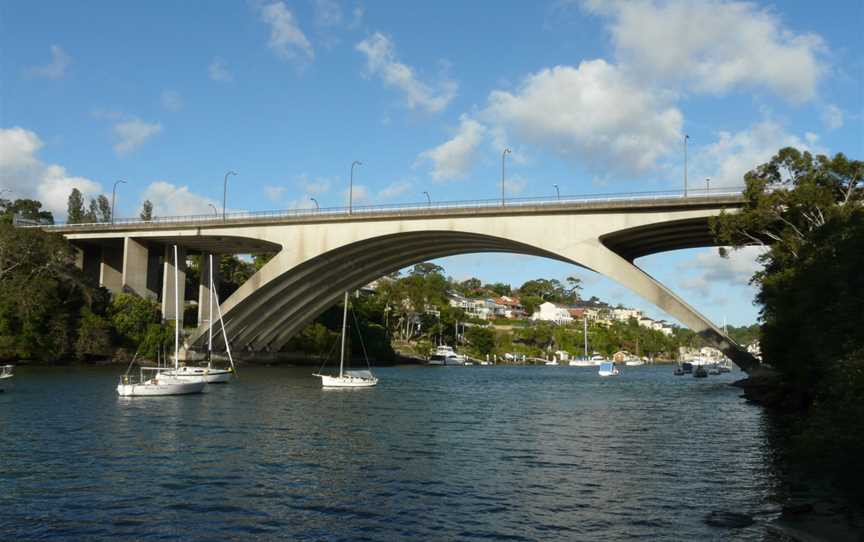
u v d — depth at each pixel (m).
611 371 95.00
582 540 13.40
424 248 69.31
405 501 16.45
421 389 56.12
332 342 99.69
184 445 24.52
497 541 13.37
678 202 49.03
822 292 25.11
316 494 17.16
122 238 76.38
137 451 23.19
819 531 13.45
